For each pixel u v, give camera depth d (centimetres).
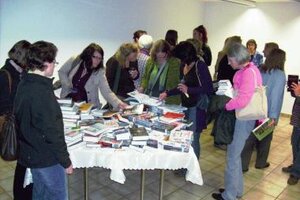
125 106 263
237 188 263
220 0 580
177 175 312
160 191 234
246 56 223
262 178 322
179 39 629
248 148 325
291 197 286
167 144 204
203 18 682
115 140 205
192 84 274
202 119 284
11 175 292
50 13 399
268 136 333
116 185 287
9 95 214
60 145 161
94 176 302
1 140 165
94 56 261
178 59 285
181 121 241
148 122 228
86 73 270
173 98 286
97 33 463
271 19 599
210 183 302
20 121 159
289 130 511
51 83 160
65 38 423
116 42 496
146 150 203
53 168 168
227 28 657
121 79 310
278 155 392
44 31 397
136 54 311
